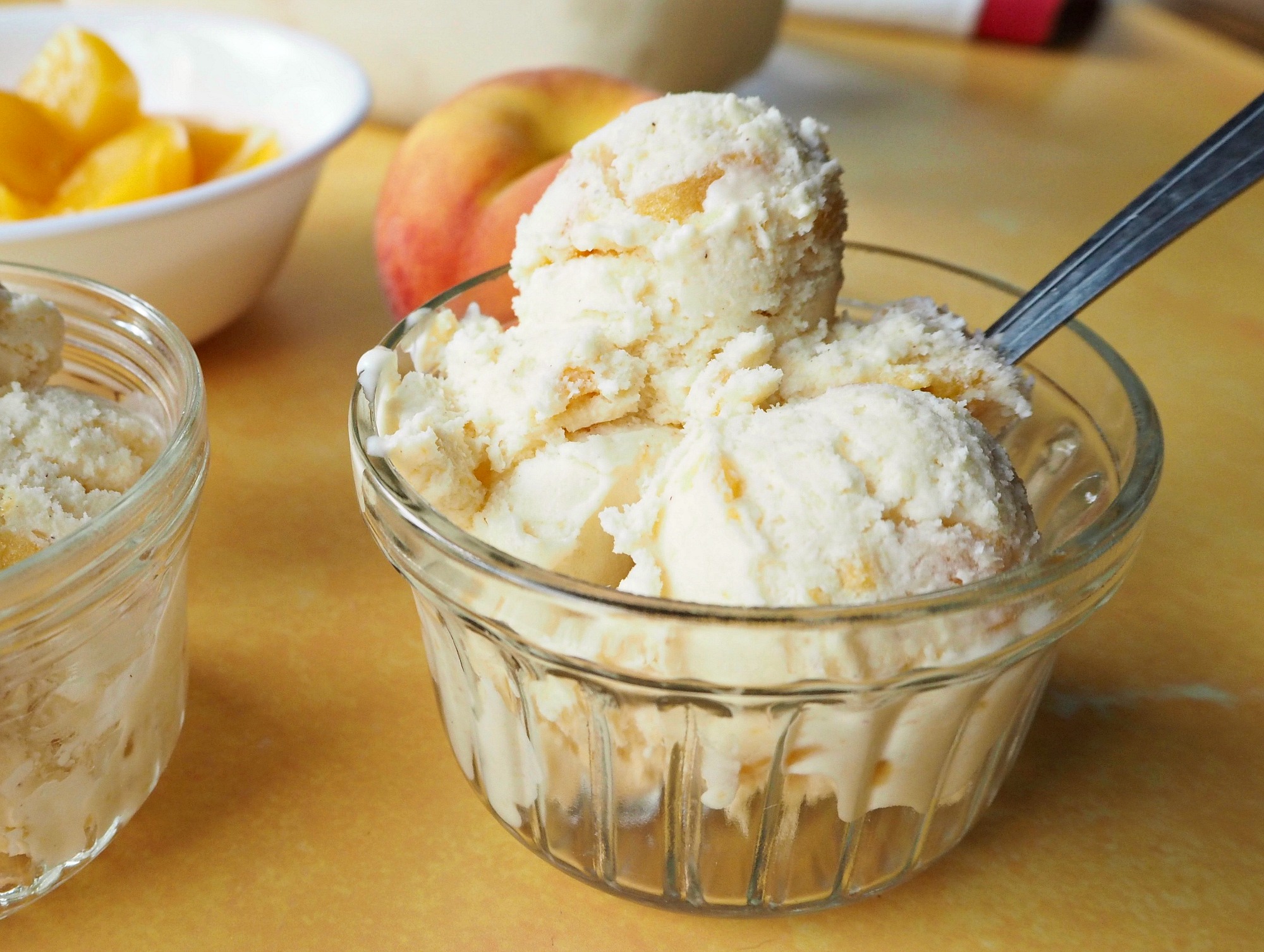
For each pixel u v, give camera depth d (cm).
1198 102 70
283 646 32
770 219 27
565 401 28
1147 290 48
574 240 28
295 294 46
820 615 22
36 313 29
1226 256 51
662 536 25
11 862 26
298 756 30
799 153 28
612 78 42
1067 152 62
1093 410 28
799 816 25
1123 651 32
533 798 27
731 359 28
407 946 26
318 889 27
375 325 44
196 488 27
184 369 28
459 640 25
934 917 27
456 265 39
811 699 23
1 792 25
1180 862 28
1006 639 24
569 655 24
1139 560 35
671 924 27
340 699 31
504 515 28
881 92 70
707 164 27
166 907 27
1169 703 31
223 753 30
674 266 27
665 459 27
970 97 70
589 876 27
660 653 23
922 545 25
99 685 26
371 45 57
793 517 25
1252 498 37
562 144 41
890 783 25
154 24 50
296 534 35
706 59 58
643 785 25
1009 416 28
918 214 53
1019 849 28
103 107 42
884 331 28
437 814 29
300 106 47
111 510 25
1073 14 84
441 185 39
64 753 26
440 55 56
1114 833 28
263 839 28
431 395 28
